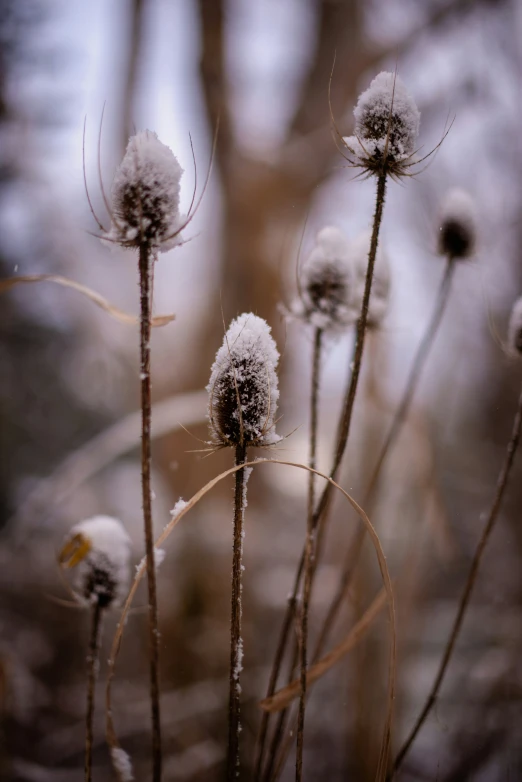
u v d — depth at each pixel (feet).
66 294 10.39
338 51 11.16
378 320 2.95
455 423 10.91
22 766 4.57
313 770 5.44
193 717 5.77
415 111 2.38
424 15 10.46
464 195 2.98
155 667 2.21
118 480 12.74
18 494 10.71
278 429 6.33
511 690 4.77
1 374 10.92
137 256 2.25
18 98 9.27
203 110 10.35
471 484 10.07
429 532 5.01
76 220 10.12
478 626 7.15
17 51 9.16
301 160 10.37
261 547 9.22
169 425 5.17
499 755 4.33
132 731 5.96
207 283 10.66
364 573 5.05
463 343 8.72
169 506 8.83
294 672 2.72
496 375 10.34
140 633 7.63
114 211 2.19
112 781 5.43
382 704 4.86
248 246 10.30
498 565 8.02
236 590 2.23
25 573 8.14
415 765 4.94
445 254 2.96
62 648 7.55
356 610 4.34
